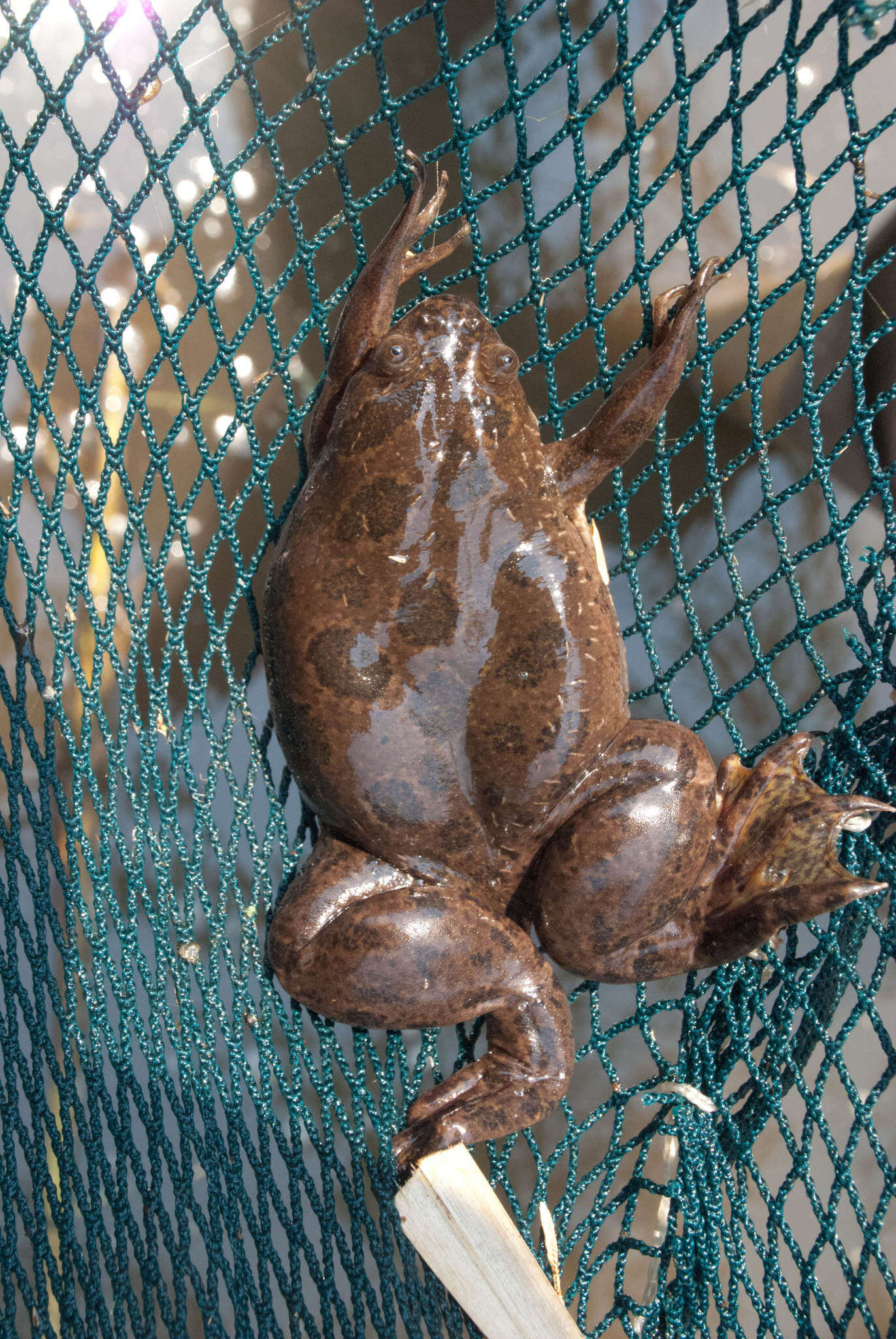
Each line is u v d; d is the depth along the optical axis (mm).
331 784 584
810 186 589
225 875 612
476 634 580
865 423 601
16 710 611
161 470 604
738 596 612
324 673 580
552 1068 592
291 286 707
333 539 578
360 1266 607
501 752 584
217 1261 608
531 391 720
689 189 592
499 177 714
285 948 587
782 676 731
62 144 699
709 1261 615
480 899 591
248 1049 700
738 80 583
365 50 583
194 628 712
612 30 706
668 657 727
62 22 694
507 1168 716
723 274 585
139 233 704
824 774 614
